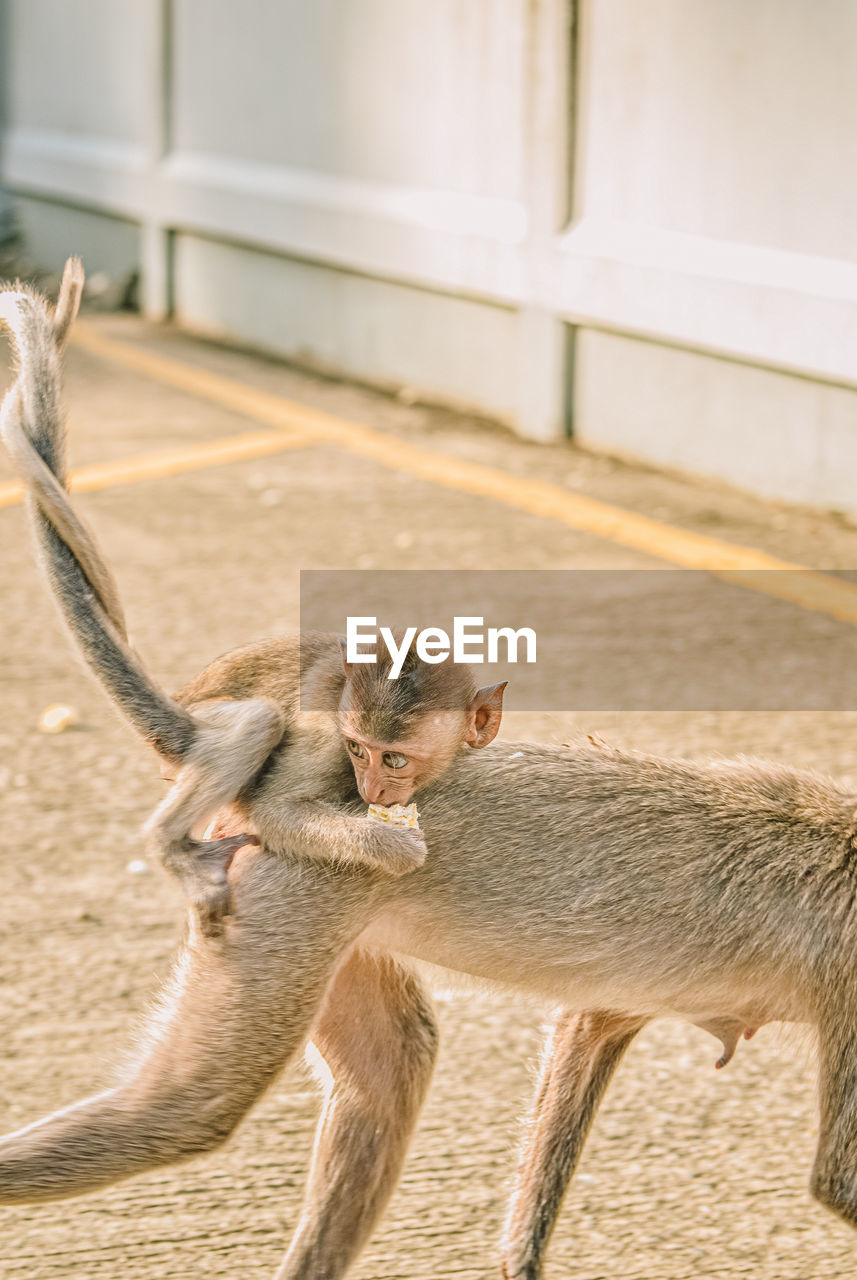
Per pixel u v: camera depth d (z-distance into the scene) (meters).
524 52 4.02
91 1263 1.72
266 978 1.55
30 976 2.06
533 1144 1.69
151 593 3.14
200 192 5.29
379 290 4.68
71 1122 1.55
